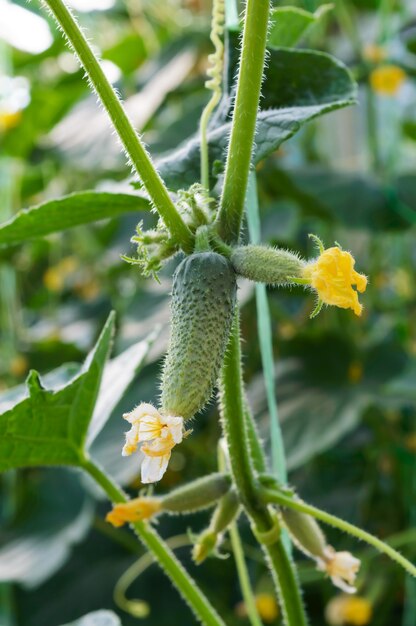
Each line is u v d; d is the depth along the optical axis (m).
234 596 1.07
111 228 1.40
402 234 1.17
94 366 0.53
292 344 1.09
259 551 0.98
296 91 0.55
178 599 1.08
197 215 0.45
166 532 1.12
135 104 1.22
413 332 1.25
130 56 1.42
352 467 1.17
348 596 0.92
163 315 1.06
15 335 1.40
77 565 1.13
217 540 0.52
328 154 1.58
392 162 1.20
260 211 1.16
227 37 0.55
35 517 1.07
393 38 1.32
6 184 1.38
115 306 1.32
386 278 1.31
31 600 1.10
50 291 1.49
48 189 1.57
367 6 1.38
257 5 0.43
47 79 1.47
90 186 1.42
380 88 1.18
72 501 1.07
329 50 1.28
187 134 1.16
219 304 0.41
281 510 0.51
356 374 1.04
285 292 1.15
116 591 1.09
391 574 0.99
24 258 1.53
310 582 1.04
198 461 1.19
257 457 0.53
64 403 0.54
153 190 0.44
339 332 1.09
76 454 0.57
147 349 0.61
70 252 1.62
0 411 0.58
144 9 1.42
